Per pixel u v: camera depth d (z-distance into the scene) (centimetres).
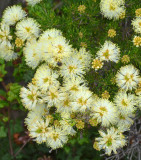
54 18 42
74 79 38
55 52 37
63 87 38
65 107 39
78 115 39
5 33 43
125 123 41
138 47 40
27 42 42
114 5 40
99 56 39
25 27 41
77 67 39
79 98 38
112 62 41
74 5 42
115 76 39
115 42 43
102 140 39
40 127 40
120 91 39
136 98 39
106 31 42
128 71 38
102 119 38
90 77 40
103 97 39
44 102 40
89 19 42
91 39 44
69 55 38
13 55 45
